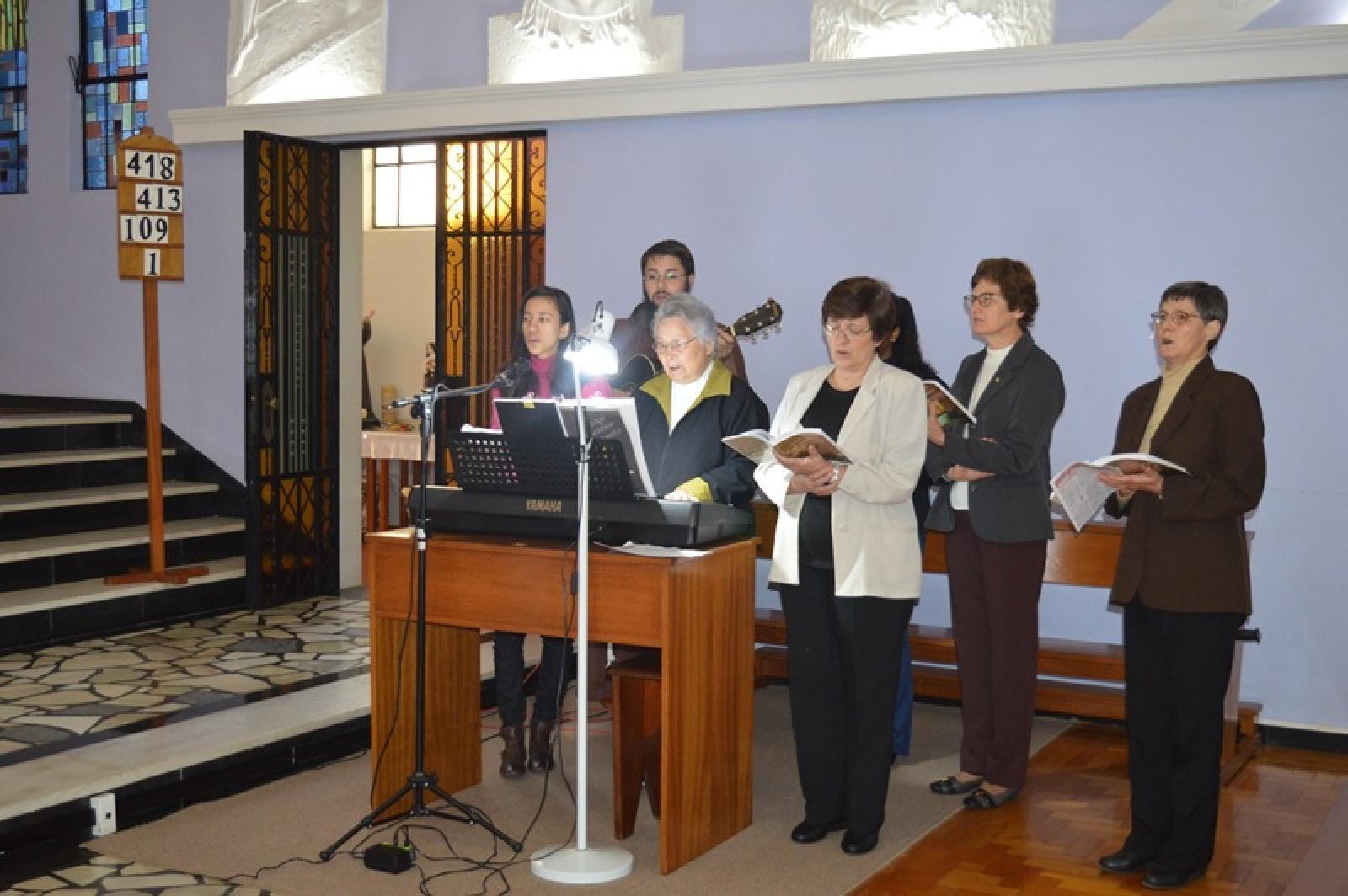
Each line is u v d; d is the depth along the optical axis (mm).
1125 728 5445
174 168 6621
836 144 5938
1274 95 5180
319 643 6113
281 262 7023
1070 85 5359
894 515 3768
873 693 3830
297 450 7156
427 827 4156
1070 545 5238
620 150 6391
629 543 3758
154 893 3617
